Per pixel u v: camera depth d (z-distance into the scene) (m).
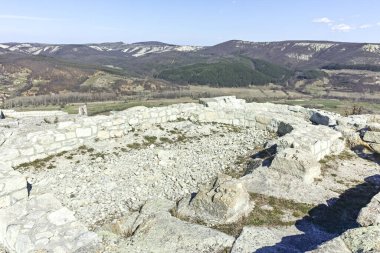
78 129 17.59
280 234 9.66
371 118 21.59
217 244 9.15
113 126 19.19
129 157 16.80
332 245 7.01
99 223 11.62
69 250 8.73
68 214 10.06
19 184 10.46
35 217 9.73
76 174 14.67
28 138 16.08
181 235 9.48
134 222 10.84
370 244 6.86
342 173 14.85
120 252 8.91
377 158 16.66
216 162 16.88
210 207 10.87
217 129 22.03
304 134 17.27
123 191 13.71
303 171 13.20
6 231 9.27
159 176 15.16
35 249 8.58
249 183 13.02
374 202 9.79
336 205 11.77
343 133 18.78
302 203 11.70
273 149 17.02
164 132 20.52
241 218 10.69
